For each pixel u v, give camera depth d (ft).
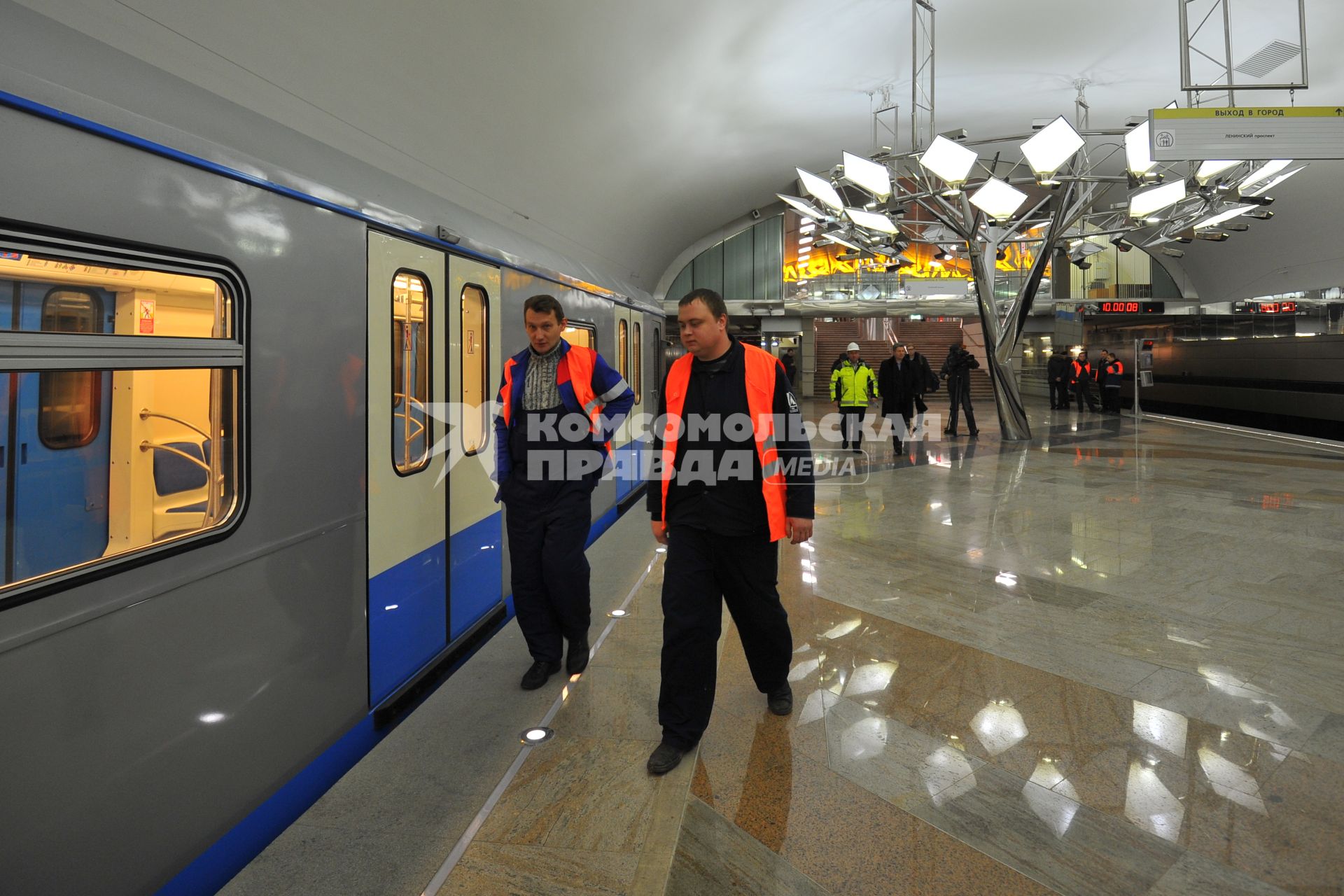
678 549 9.16
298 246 8.29
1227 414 62.49
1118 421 59.98
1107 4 38.88
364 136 21.83
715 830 7.75
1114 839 7.55
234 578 7.29
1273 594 15.38
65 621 5.55
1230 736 9.62
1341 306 71.72
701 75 39.83
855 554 18.81
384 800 8.30
